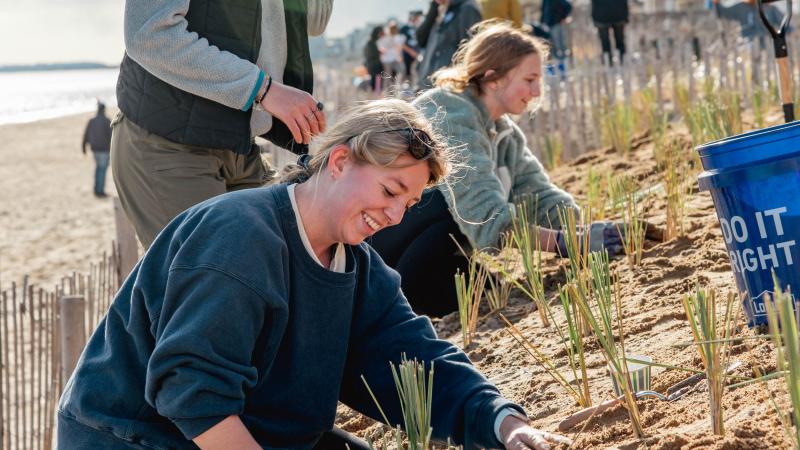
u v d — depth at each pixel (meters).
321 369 2.08
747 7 12.47
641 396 2.32
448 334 3.65
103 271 5.15
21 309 4.92
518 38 3.71
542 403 2.66
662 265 3.54
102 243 12.59
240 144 3.06
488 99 3.75
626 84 7.86
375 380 2.23
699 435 1.97
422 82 7.73
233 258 1.87
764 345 2.38
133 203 3.15
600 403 2.47
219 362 1.84
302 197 1.99
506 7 7.87
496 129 3.91
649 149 6.26
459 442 2.16
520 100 3.73
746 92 7.50
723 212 2.49
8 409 4.98
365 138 1.92
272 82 3.02
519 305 3.66
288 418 2.09
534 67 3.71
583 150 7.72
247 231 1.89
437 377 2.19
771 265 2.41
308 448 2.16
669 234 3.84
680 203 4.10
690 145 5.57
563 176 6.04
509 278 3.47
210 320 1.83
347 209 1.94
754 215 2.41
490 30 3.78
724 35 12.15
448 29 7.54
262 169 3.40
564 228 3.13
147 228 3.15
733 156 2.43
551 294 3.63
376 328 2.23
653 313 3.03
